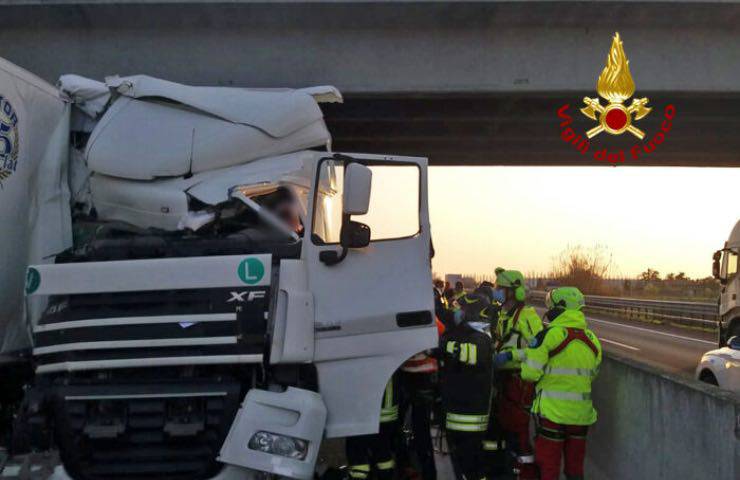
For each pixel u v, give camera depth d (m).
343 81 16.00
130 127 5.71
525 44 16.02
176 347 4.64
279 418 4.66
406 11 15.25
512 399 6.78
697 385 4.78
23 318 5.67
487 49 16.02
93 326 4.66
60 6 14.98
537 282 71.88
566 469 5.80
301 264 4.98
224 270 4.71
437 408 7.05
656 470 5.30
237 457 4.53
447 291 14.66
